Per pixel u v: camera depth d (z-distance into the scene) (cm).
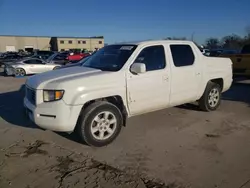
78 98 412
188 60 571
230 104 743
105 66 492
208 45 6391
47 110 415
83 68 497
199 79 591
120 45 532
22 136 499
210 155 405
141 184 327
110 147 441
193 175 346
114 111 450
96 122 435
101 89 433
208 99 634
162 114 631
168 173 352
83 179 341
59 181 337
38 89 425
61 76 447
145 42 516
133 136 489
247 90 1002
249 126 541
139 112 496
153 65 505
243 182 328
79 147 443
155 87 502
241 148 430
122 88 457
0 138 489
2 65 2773
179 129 525
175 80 535
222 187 318
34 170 366
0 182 335
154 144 451
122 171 360
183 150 425
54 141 471
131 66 470
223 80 663
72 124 415
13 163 387
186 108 685
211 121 575
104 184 328
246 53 1195
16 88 1157
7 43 8375
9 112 682
